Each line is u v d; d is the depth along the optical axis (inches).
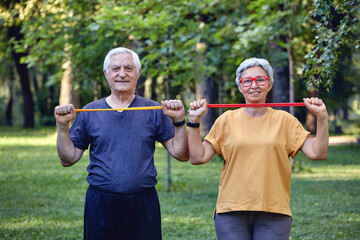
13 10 292.2
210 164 473.1
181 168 441.1
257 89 117.1
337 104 740.7
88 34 341.4
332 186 333.4
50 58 353.1
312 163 483.5
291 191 313.9
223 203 115.5
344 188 325.7
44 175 379.9
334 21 163.6
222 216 115.6
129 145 119.7
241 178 113.8
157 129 124.2
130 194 118.4
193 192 315.3
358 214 246.5
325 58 148.9
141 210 119.6
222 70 404.2
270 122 116.8
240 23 361.7
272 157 113.5
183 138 121.8
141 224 119.8
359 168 442.3
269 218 112.9
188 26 316.8
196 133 118.2
